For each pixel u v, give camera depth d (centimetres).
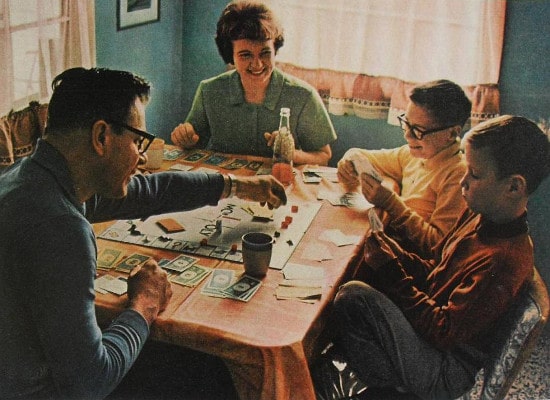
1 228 126
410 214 216
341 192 232
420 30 294
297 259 182
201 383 182
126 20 294
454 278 174
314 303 160
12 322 131
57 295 126
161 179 192
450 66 296
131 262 175
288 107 270
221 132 280
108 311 155
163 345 198
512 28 284
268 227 200
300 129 273
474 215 191
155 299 153
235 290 164
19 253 126
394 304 173
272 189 207
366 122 324
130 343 142
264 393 143
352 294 168
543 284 165
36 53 221
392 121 312
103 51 281
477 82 292
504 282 163
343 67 313
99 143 135
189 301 159
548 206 293
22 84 219
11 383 135
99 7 272
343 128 329
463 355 172
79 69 136
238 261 179
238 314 154
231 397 177
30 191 128
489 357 170
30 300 128
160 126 343
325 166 269
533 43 283
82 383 130
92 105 133
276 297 162
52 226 126
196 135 270
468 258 173
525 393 254
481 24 284
